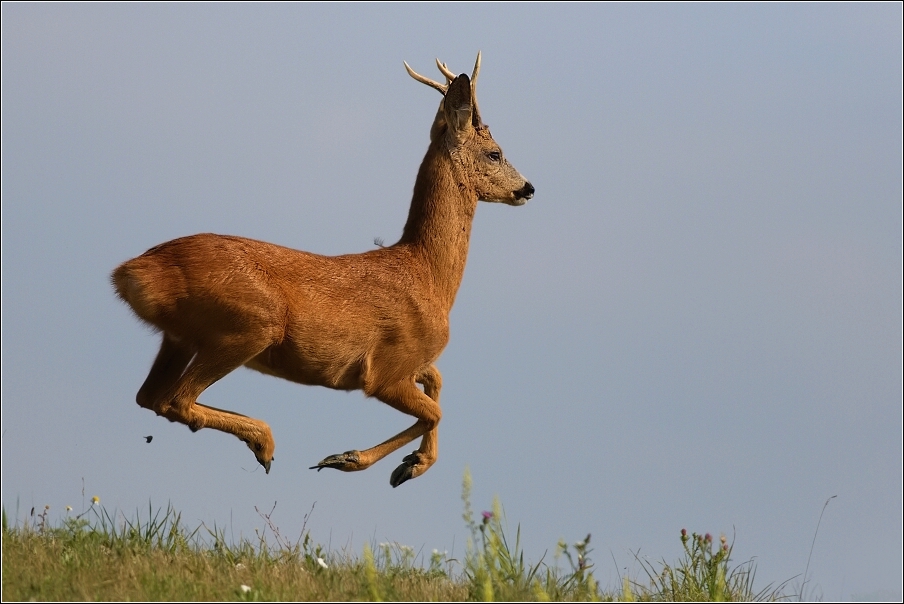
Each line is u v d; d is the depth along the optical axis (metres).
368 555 26.38
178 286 32.41
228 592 25.78
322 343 34.53
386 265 36.41
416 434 38.06
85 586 25.95
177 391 33.25
